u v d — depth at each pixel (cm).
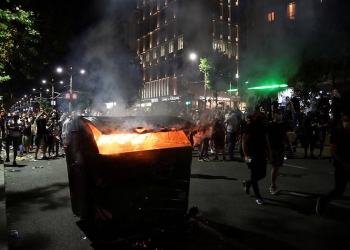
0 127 1540
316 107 1380
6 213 585
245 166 1058
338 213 571
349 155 499
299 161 1116
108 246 448
